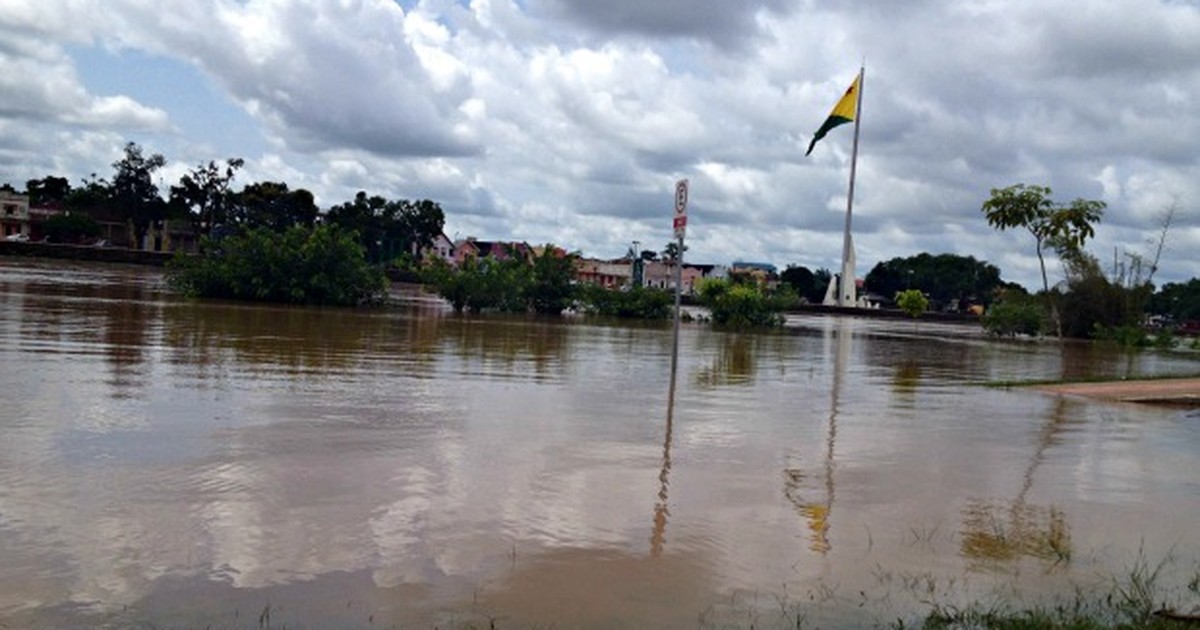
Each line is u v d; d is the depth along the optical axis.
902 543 4.77
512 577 3.97
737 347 20.95
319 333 16.73
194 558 3.98
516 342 17.91
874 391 12.25
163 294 27.55
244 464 5.71
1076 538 5.03
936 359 20.88
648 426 8.07
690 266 113.25
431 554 4.20
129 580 3.69
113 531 4.26
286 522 4.56
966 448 7.78
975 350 26.91
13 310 17.03
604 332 24.12
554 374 12.12
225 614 3.41
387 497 5.12
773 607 3.79
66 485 4.97
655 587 3.95
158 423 6.83
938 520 5.27
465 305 33.81
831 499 5.64
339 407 8.14
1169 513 5.71
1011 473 6.77
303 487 5.24
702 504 5.34
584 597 3.79
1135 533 5.20
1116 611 3.94
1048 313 46.97
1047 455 7.64
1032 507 5.70
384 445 6.55
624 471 6.13
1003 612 3.84
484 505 5.07
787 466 6.58
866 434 8.27
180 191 82.19
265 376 9.97
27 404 7.28
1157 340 41.53
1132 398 12.56
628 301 38.16
